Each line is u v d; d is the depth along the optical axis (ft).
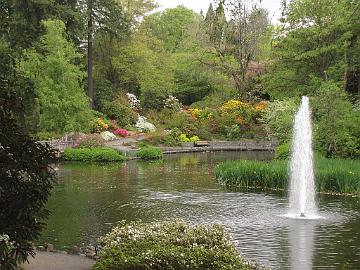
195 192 67.26
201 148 133.59
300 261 36.88
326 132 82.38
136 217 51.47
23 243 22.33
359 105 92.58
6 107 22.45
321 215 52.95
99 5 143.43
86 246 39.68
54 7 124.16
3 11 95.81
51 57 102.27
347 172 66.18
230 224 48.65
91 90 145.28
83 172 87.51
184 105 180.75
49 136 108.78
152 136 134.82
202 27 162.61
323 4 109.70
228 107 151.43
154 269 26.91
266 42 165.78
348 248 40.45
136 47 159.43
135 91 179.93
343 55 111.14
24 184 22.08
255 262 35.32
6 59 72.28
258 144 140.15
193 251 27.99
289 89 116.47
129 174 85.40
